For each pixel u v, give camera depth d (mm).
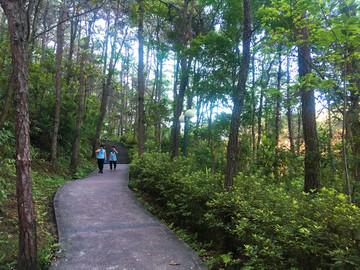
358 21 3260
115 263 3395
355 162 4520
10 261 3219
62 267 3244
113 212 5668
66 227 4586
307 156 5488
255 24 8844
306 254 2543
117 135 41062
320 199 2879
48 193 6789
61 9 9875
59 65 9695
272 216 3014
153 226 4949
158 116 19203
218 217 4004
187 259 3604
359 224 2238
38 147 10156
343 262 2178
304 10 4820
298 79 5312
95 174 12094
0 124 4691
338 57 4066
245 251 3225
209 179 5246
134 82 33531
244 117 7977
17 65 2830
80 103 11461
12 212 4512
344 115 3666
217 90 7328
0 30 7844
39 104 10414
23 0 2928
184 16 11070
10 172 5871
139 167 9320
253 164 8031
